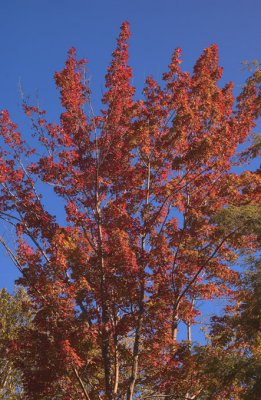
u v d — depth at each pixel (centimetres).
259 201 1750
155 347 1642
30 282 1605
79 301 1675
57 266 1612
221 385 1429
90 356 1648
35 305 1648
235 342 1520
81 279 1627
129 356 1659
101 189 1892
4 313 2330
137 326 1653
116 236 1700
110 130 1958
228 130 1870
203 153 1809
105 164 1906
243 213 1472
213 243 1748
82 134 1972
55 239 1645
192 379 1616
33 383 1579
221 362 1362
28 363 1620
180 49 1994
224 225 1533
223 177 1847
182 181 1881
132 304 1692
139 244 1803
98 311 1670
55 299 1580
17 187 1859
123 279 1673
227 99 1969
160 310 1666
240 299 1509
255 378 1305
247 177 1798
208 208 1794
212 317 1619
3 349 1702
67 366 1548
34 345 1574
